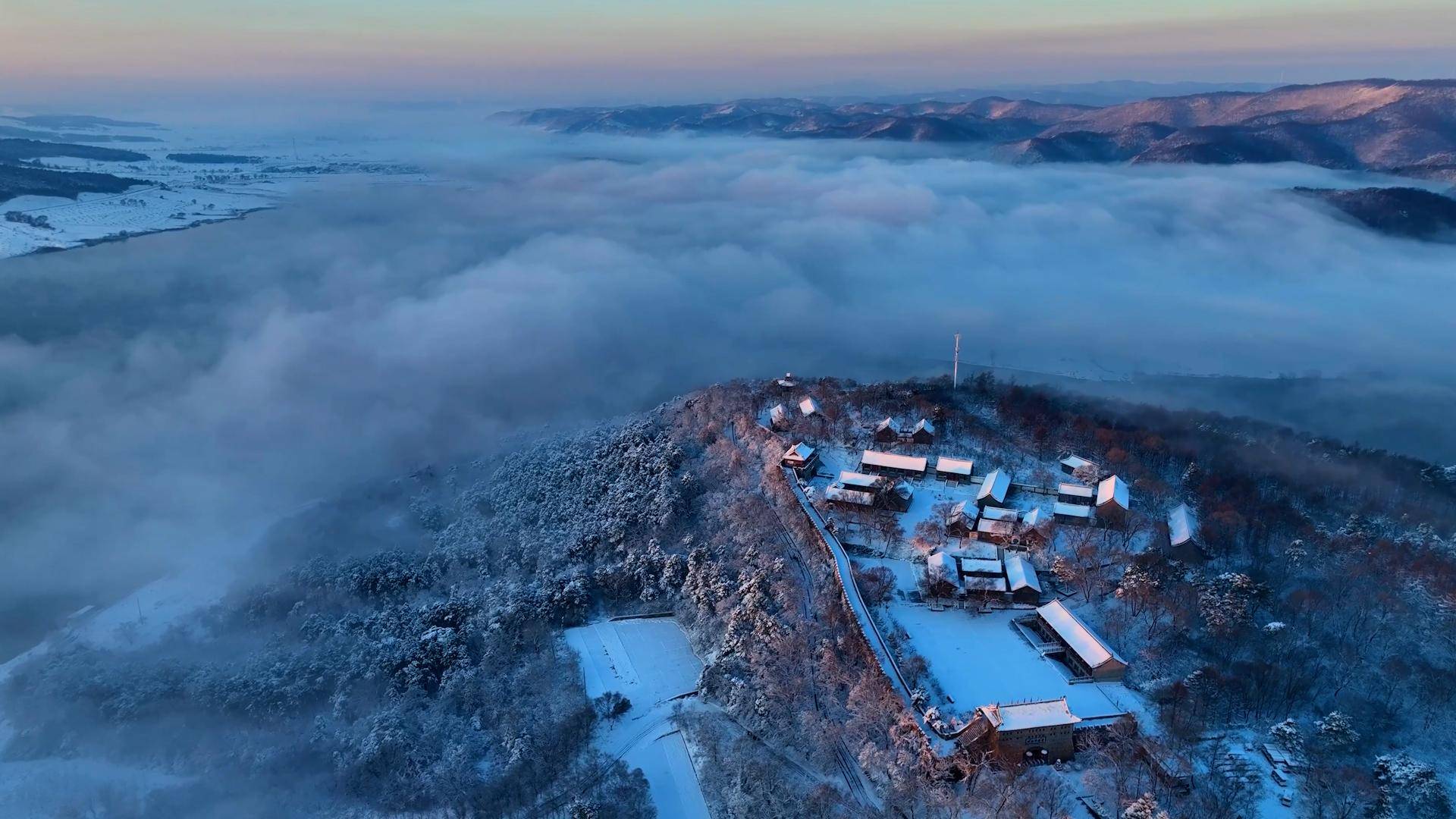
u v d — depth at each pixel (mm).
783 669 193500
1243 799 139500
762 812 162750
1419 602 190000
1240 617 181625
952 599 199750
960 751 154000
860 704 172375
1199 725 154625
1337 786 138375
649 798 175250
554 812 174125
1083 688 170625
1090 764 150125
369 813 185625
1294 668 170000
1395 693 165000
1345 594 194500
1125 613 189500
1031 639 186250
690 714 198125
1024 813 135625
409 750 198750
